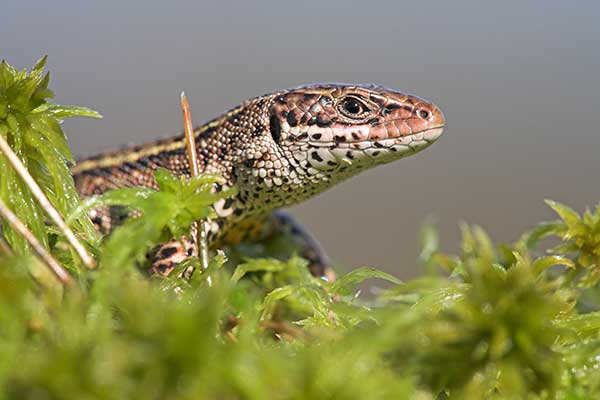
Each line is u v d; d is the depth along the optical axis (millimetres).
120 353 208
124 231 313
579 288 328
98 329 222
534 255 330
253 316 317
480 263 281
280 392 220
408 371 265
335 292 323
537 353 263
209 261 322
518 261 318
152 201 316
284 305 331
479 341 264
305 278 329
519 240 330
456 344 266
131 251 313
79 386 200
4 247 302
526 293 265
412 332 271
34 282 285
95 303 252
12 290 244
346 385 225
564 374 295
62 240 321
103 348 209
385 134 342
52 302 258
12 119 321
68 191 321
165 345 210
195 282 319
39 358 206
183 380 208
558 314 317
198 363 209
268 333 322
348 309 320
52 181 322
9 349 212
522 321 261
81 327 226
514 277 271
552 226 328
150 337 213
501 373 262
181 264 320
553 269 331
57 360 201
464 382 265
